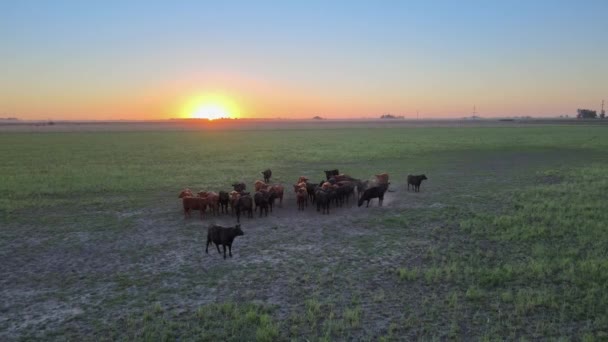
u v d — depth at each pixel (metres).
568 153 45.28
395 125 168.62
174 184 27.11
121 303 10.15
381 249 13.91
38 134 100.19
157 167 35.31
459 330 8.73
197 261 12.98
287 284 11.17
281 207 20.28
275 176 30.70
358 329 8.84
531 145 55.59
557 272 11.61
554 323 8.93
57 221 17.89
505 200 21.06
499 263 12.36
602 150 47.66
